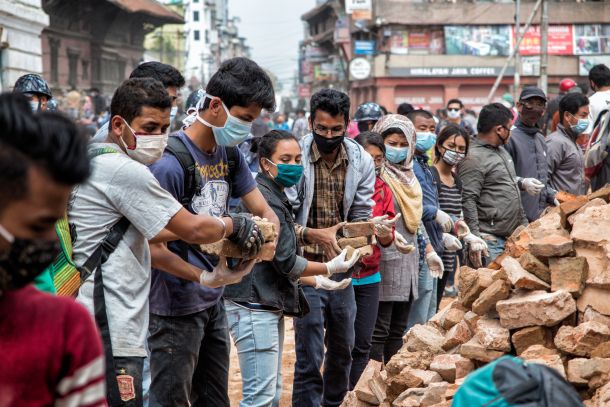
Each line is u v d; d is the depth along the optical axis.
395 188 6.80
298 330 5.88
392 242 6.48
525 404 2.47
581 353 4.50
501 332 4.75
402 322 7.07
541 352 4.57
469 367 4.84
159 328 4.61
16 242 2.08
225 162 4.88
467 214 8.06
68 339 2.20
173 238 4.07
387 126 6.85
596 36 54.41
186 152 4.62
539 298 4.65
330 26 78.31
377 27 56.56
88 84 50.09
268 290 5.22
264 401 5.20
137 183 3.93
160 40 74.81
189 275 4.37
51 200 2.11
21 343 2.15
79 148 2.13
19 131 2.05
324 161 6.04
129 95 4.05
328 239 5.68
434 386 4.71
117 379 3.95
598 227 4.94
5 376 2.13
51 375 2.19
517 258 5.33
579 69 54.47
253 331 5.20
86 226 3.94
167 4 80.31
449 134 7.81
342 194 6.05
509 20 54.19
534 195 8.62
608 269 4.67
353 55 63.59
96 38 51.19
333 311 5.96
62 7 45.34
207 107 4.62
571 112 9.34
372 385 5.43
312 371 5.84
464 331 5.17
